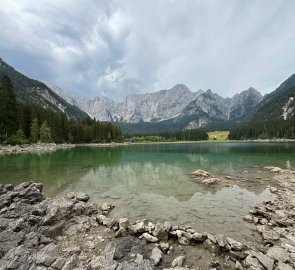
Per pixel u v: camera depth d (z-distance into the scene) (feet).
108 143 554.46
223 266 38.19
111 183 99.14
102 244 45.78
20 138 301.22
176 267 34.71
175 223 56.44
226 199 76.48
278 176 113.70
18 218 48.70
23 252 34.86
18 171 123.54
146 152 275.80
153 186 94.17
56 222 51.44
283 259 37.76
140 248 44.14
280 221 54.24
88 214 61.62
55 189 87.81
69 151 283.38
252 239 47.57
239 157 203.72
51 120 422.41
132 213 63.77
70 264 35.55
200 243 46.01
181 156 221.05
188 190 88.07
